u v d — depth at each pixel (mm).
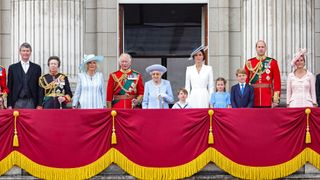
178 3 76562
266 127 60125
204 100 64562
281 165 60219
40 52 70625
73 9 71438
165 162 59938
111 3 75438
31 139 59719
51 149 59750
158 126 59969
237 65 75562
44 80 63812
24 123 59750
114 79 64000
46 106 63500
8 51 74875
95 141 59844
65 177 59719
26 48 64000
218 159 59938
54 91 63719
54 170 59750
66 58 70938
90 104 63312
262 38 72000
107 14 75375
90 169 59750
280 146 60219
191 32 77062
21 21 71250
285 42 71750
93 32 75312
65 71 70875
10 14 73875
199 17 76938
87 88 63344
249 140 60062
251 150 60062
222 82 64625
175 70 77250
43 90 63906
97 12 75250
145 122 59969
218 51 75688
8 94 64250
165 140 59938
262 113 60125
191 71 65000
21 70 63969
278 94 64625
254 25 72375
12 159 59625
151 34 77062
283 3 71875
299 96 63125
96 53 75250
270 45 71750
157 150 59938
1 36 74938
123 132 59938
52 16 70812
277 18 71812
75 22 71500
